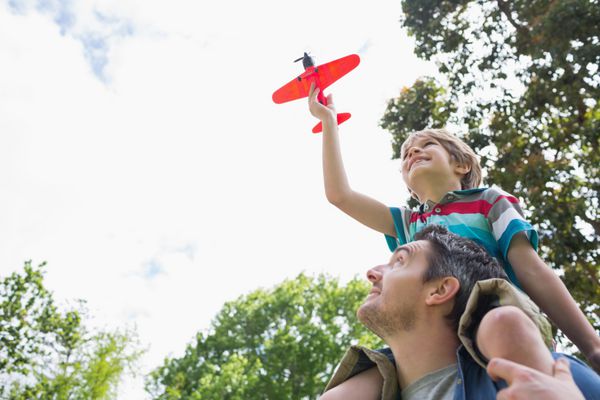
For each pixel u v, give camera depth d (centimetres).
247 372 2164
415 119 1041
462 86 1038
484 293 109
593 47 867
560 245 856
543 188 899
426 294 117
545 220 866
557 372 79
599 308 859
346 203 203
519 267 146
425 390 112
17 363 1525
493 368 77
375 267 129
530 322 88
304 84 273
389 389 120
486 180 959
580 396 73
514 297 104
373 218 203
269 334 2334
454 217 168
